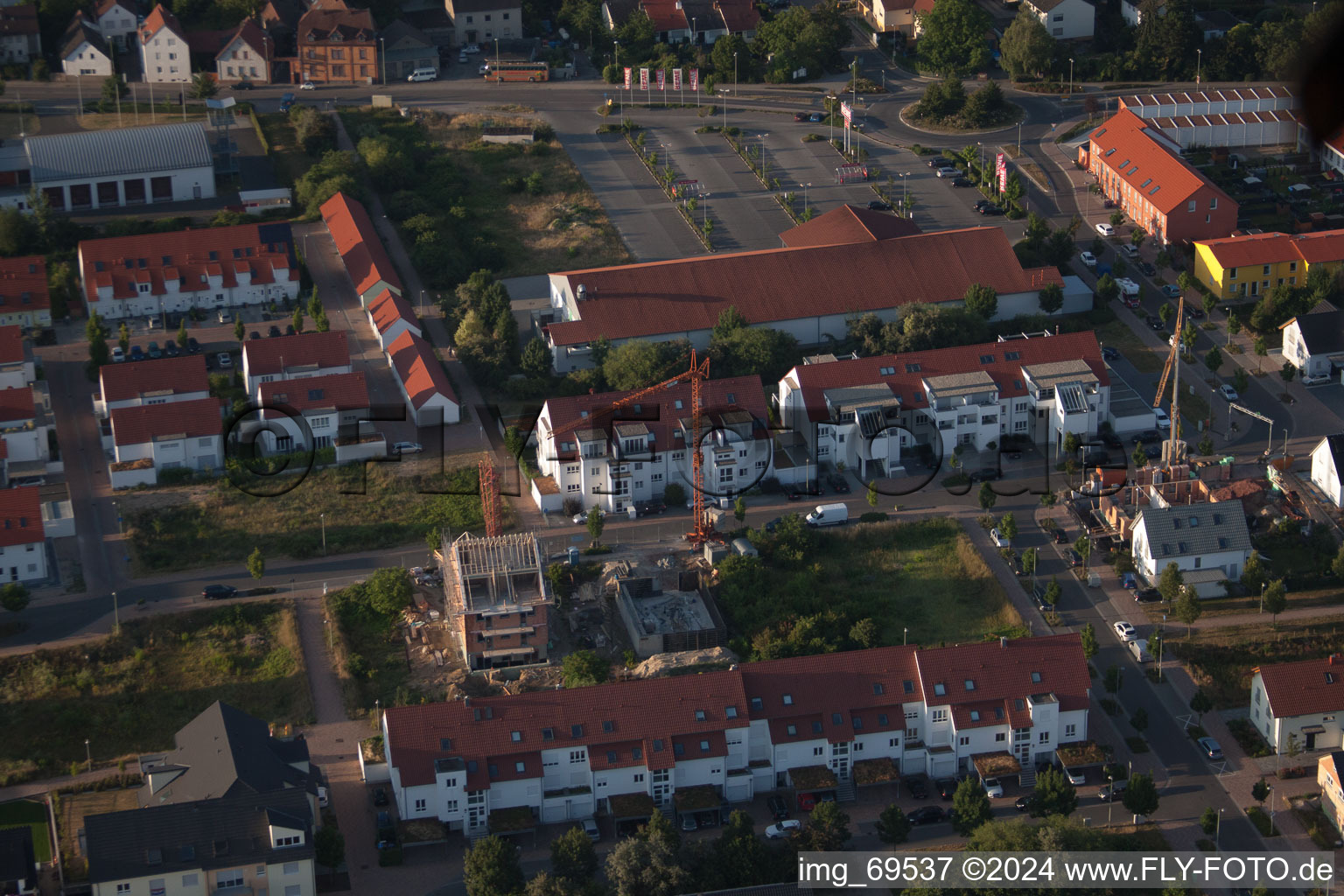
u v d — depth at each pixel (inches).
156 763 7327.8
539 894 6643.7
